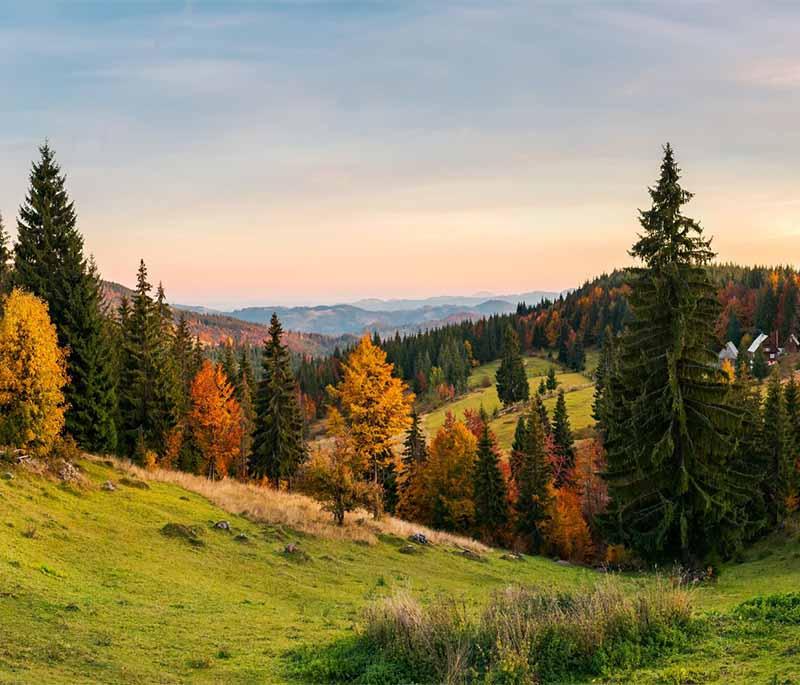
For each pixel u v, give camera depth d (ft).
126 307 190.60
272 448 170.71
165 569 69.46
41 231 132.26
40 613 45.52
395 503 216.33
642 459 88.17
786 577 104.99
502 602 41.83
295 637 49.60
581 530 172.55
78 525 77.30
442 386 510.58
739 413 84.53
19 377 100.58
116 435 140.36
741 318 512.22
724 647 33.71
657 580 44.14
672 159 89.40
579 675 33.04
